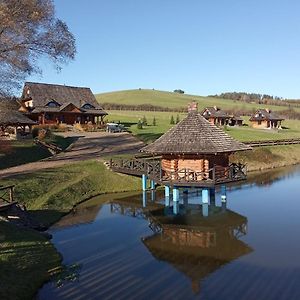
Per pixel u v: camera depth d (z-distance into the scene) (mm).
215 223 25922
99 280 16578
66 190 32094
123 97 151625
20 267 16766
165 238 22672
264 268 17953
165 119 96312
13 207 24203
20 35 30172
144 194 34531
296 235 23188
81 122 79250
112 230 24422
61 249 20719
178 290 15609
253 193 36531
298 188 38844
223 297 14984
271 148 61125
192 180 27656
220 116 96438
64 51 32844
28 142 47469
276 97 190375
